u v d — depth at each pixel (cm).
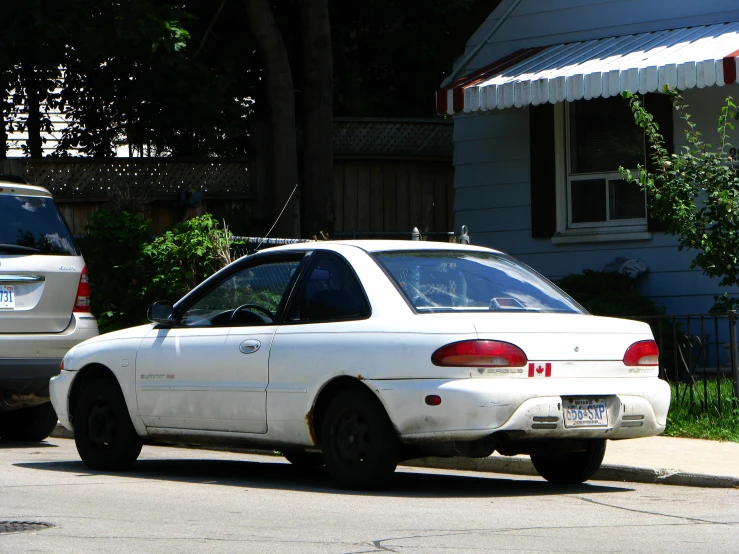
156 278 1858
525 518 870
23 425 1473
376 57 2858
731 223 1400
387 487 1029
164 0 2383
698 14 1867
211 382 1070
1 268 1337
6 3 2092
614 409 977
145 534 794
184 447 1427
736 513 905
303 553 727
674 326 1386
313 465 1241
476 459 1197
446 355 929
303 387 1002
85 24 2100
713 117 1828
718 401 1343
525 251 2034
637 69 1664
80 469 1185
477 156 2100
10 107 2633
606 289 1844
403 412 941
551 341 952
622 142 1934
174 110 2392
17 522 843
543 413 935
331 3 2716
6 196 1373
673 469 1094
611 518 876
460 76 2120
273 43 2314
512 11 2072
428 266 1024
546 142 2005
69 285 1386
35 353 1350
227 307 1098
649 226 1888
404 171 2519
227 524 836
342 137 2477
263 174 2388
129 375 1137
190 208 2253
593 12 1977
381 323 969
